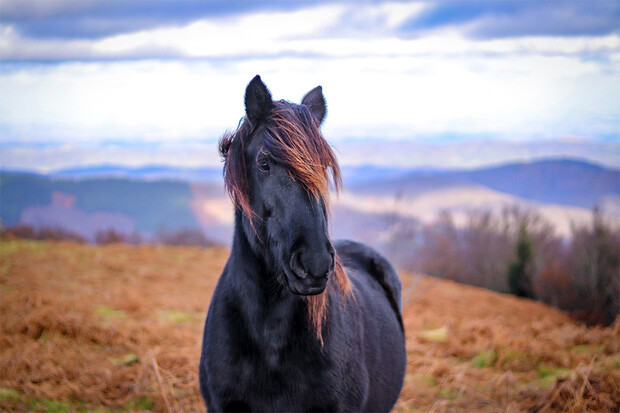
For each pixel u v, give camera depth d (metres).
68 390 4.34
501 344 5.95
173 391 4.45
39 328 5.59
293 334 2.36
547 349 5.91
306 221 2.08
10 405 4.02
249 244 2.35
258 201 2.23
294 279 2.06
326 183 2.19
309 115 2.27
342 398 2.42
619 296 11.52
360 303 2.93
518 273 15.73
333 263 2.10
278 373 2.36
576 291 12.54
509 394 4.77
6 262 8.90
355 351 2.57
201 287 9.47
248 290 2.38
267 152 2.16
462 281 17.16
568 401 4.20
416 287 12.26
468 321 8.61
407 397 4.78
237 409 2.39
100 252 11.11
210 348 2.46
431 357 6.04
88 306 6.62
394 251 12.64
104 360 5.09
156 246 13.24
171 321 6.84
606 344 6.00
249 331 2.38
